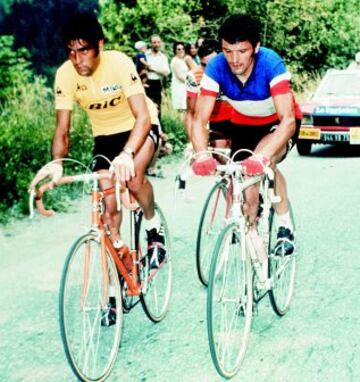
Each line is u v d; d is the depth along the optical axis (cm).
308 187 821
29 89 1177
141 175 381
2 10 1814
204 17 1912
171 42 1598
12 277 528
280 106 366
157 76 1073
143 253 438
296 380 332
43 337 411
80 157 928
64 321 319
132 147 345
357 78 1172
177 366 359
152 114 404
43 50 1844
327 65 2252
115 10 1577
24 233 668
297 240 584
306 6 2070
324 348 366
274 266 405
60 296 316
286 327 400
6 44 1278
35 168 859
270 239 411
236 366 344
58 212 748
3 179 772
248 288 360
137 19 1571
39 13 1842
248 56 354
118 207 326
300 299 445
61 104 378
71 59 350
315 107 1093
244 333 356
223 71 382
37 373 363
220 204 495
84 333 335
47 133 956
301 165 1015
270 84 371
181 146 1157
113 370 357
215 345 332
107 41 1558
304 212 685
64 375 359
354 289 457
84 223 698
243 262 351
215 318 356
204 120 387
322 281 477
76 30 341
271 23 2008
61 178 329
